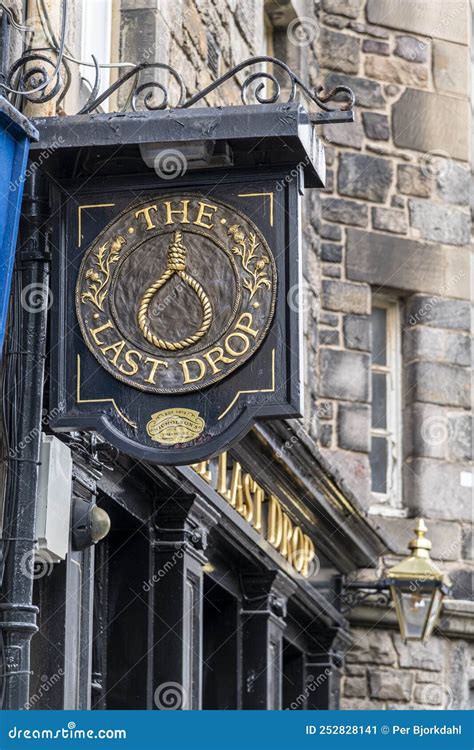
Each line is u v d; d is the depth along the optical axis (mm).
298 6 17062
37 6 9258
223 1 13664
